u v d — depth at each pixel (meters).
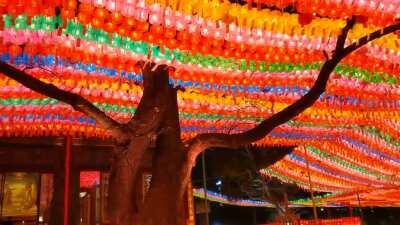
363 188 18.39
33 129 9.49
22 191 10.95
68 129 9.73
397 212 34.91
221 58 6.23
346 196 20.17
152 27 4.88
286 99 8.21
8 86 7.30
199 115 9.25
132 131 4.18
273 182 18.64
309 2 5.01
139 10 4.62
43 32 4.99
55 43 5.28
